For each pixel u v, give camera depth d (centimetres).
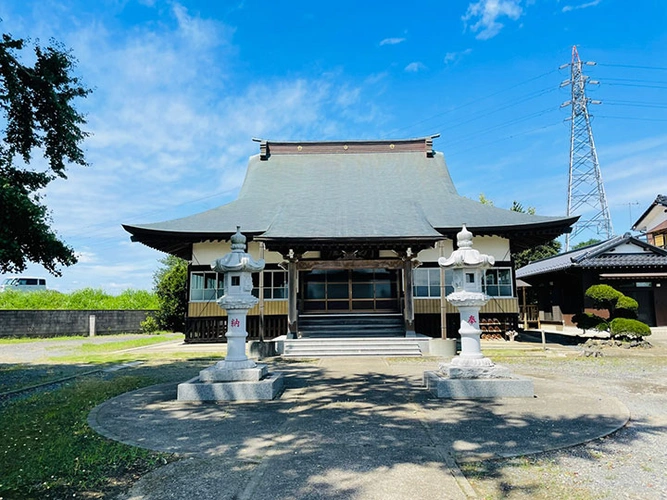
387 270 1772
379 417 558
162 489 346
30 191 809
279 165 2338
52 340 2161
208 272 1794
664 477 360
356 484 348
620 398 662
